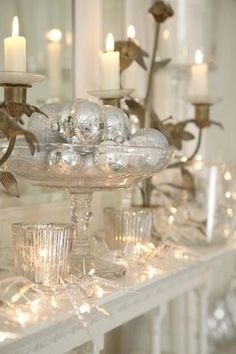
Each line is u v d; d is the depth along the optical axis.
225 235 1.23
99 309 0.81
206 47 1.66
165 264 1.03
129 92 0.99
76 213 0.93
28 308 0.77
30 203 1.08
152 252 1.05
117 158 0.81
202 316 1.37
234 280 1.87
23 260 0.83
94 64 1.27
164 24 1.50
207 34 1.66
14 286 0.83
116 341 1.42
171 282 1.11
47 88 1.24
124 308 0.97
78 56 1.23
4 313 0.75
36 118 0.87
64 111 0.85
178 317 1.53
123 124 0.89
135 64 1.29
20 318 0.74
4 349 0.72
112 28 1.32
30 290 0.83
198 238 1.20
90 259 0.93
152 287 1.02
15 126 0.73
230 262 1.84
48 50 1.25
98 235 1.17
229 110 1.76
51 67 1.25
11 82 0.81
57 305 0.79
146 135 0.90
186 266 1.05
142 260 1.02
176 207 1.19
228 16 1.76
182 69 1.51
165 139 0.91
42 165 0.81
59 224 0.85
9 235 1.02
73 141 0.85
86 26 1.25
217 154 1.70
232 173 1.25
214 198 1.20
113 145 0.81
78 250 0.93
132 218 1.02
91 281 0.86
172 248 1.13
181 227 1.19
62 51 1.25
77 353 0.91
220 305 1.82
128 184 0.89
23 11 1.18
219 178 1.21
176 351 1.53
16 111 0.78
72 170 0.81
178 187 1.16
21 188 1.06
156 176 1.21
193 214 1.19
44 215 1.10
